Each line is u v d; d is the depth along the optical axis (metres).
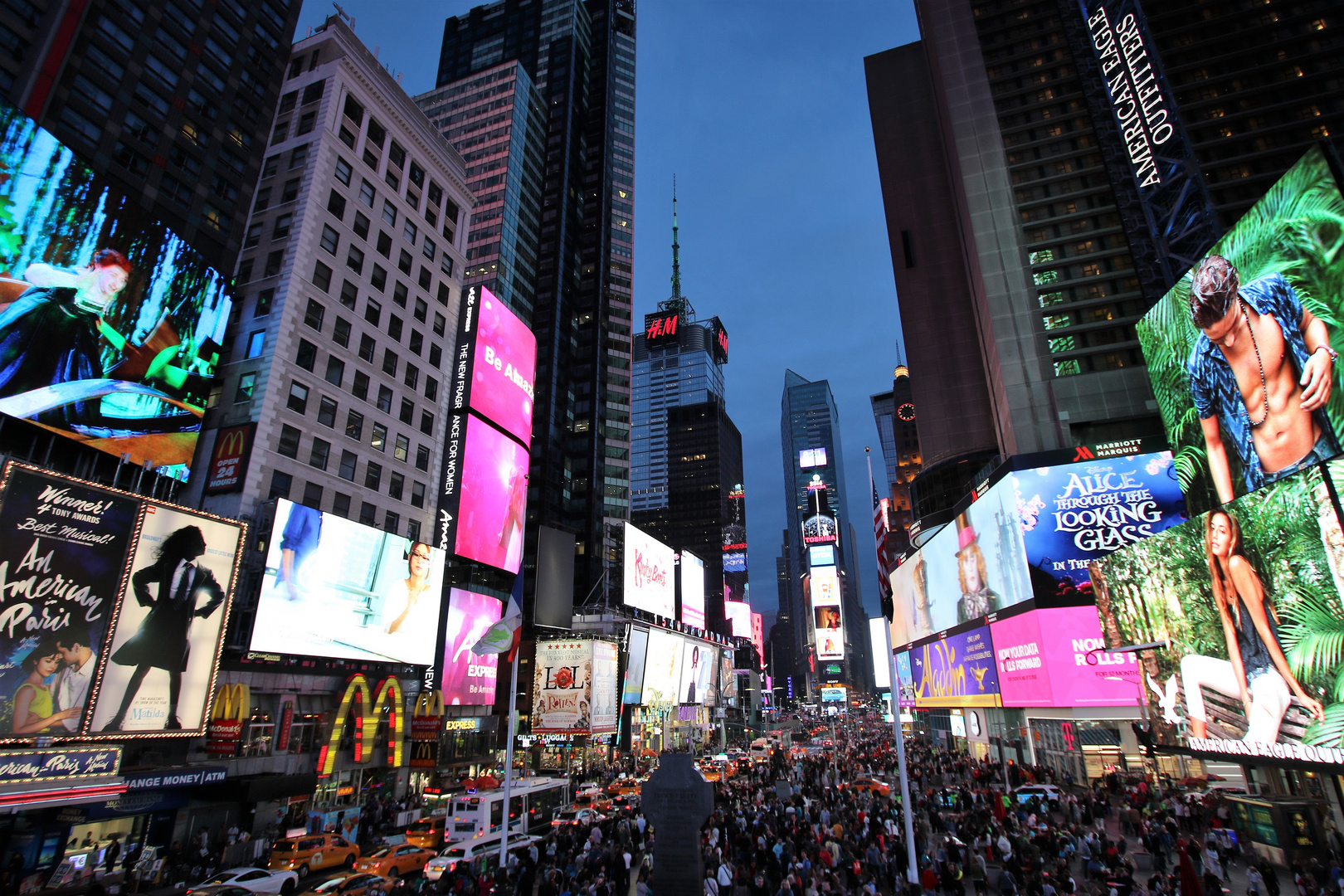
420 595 54.03
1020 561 60.97
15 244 34.78
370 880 25.77
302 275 52.41
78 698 30.84
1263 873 21.50
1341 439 30.31
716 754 78.88
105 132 44.00
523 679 75.06
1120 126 87.81
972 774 55.94
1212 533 30.48
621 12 181.50
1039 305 86.31
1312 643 24.88
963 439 112.00
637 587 87.31
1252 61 86.75
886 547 23.75
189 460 43.31
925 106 131.62
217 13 52.53
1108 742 53.97
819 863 23.17
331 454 52.59
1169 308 43.19
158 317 41.84
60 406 36.28
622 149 165.75
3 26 39.94
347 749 46.56
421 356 64.38
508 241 120.88
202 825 35.16
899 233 126.12
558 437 126.31
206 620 36.78
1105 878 21.08
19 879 27.03
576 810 38.12
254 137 54.22
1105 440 79.25
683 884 17.53
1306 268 32.16
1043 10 101.69
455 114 132.88
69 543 31.36
